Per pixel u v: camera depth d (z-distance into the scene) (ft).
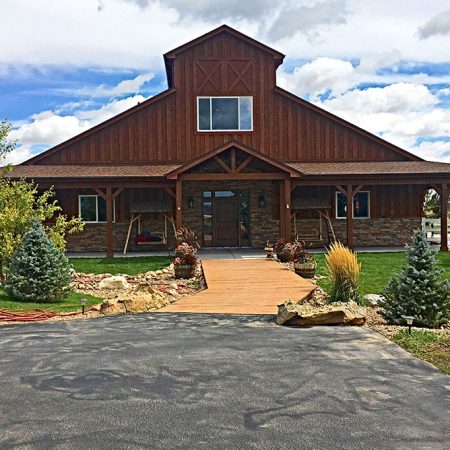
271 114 68.59
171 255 60.95
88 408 14.89
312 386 16.48
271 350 20.54
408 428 13.47
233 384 16.71
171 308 29.37
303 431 13.33
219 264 49.98
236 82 68.28
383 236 68.54
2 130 42.63
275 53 68.28
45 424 13.87
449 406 14.87
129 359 19.45
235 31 67.82
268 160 56.90
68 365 18.79
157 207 65.36
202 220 67.10
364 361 19.04
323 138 68.90
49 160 66.54
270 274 42.88
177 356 19.77
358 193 68.44
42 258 35.17
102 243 66.74
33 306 32.12
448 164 65.87
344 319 25.00
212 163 64.08
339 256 31.32
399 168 62.80
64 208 66.13
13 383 16.97
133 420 14.06
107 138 67.00
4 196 39.24
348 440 12.84
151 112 67.51
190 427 13.61
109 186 58.90
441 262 50.24
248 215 67.46
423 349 20.53
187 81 67.87
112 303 29.14
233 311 28.45
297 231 67.77
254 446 12.55
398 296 26.81
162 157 67.51
